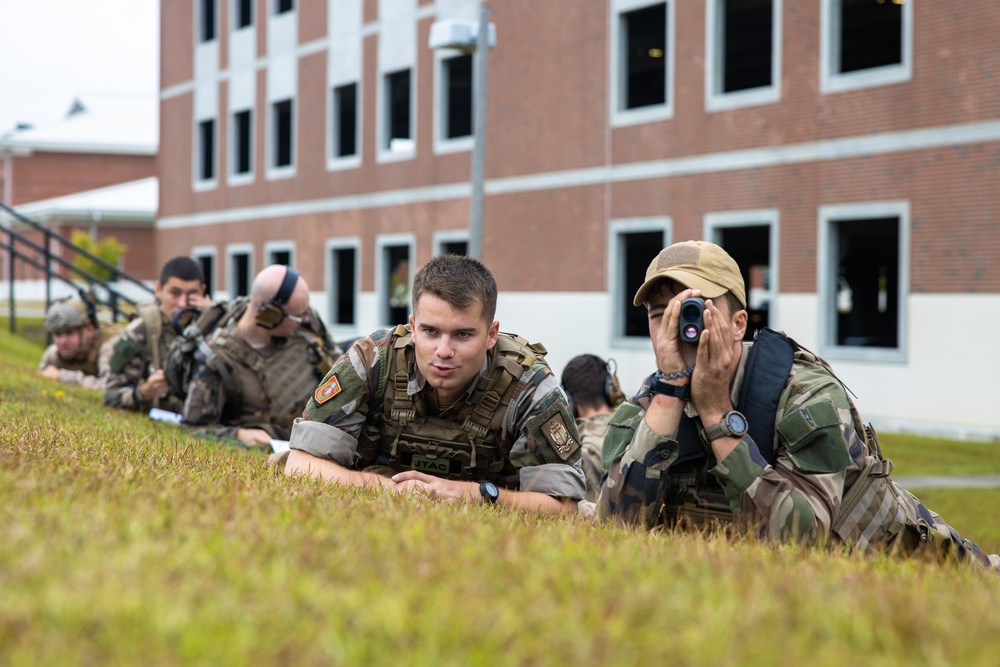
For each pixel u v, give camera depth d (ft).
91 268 115.55
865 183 52.03
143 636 4.81
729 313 11.29
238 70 100.27
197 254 107.34
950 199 48.75
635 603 5.76
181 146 109.40
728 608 5.84
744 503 10.50
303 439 12.25
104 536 6.58
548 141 68.69
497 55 72.28
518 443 12.26
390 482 12.00
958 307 48.37
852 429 10.91
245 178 99.60
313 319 20.58
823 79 53.72
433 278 11.28
